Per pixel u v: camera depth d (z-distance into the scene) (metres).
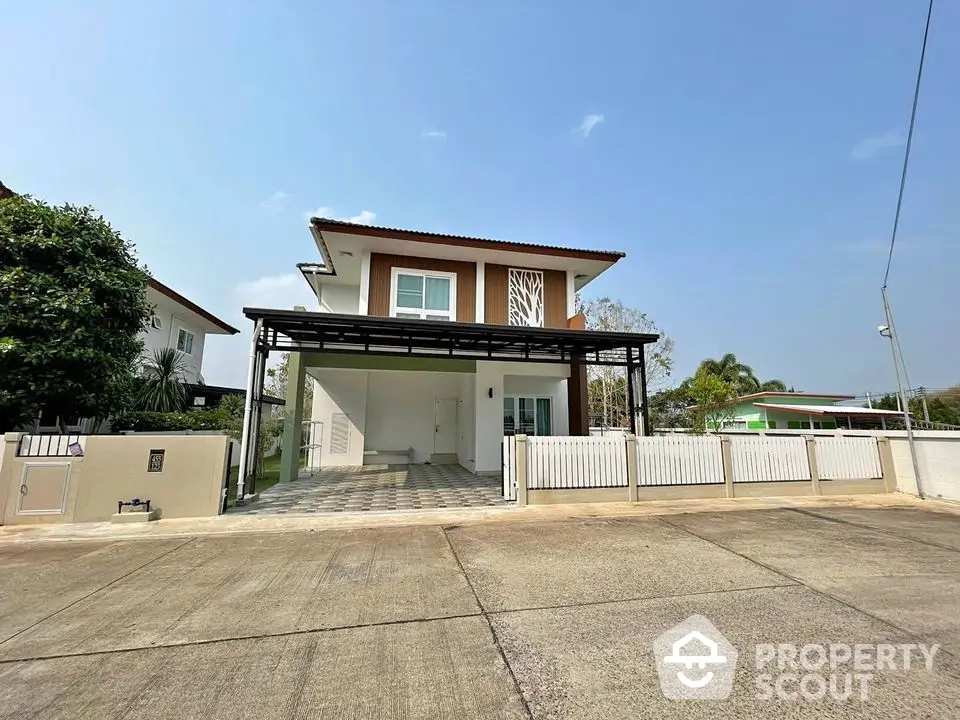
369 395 15.45
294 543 5.76
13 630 3.32
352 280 14.58
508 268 13.17
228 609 3.70
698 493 8.91
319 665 2.83
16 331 8.44
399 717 2.32
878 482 9.73
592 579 4.41
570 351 11.96
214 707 2.40
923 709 2.40
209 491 7.20
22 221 8.85
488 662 2.87
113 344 9.70
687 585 4.25
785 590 4.12
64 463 6.71
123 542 5.77
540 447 8.39
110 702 2.45
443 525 6.74
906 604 3.80
